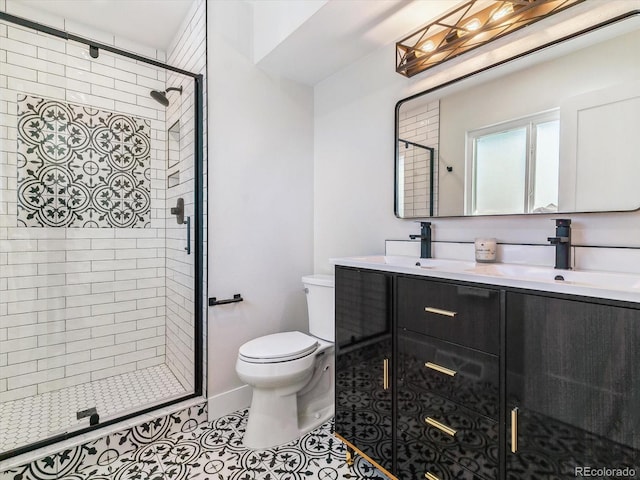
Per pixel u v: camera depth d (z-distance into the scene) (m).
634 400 0.73
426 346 1.16
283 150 2.23
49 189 2.03
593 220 1.15
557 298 0.85
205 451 1.60
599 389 0.78
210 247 1.90
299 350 1.70
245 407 2.03
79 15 2.10
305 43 1.84
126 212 2.35
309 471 1.47
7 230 1.90
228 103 1.96
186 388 2.06
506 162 1.38
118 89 2.31
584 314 0.80
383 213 1.91
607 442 0.77
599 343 0.78
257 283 2.10
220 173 1.93
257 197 2.10
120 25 2.22
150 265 2.46
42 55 2.01
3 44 1.89
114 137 2.29
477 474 1.01
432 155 1.65
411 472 1.21
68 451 1.45
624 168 1.08
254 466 1.50
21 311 1.92
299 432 1.74
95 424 1.60
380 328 1.33
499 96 1.40
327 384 1.98
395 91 1.83
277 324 2.21
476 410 1.02
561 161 1.22
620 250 1.08
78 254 2.15
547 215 1.26
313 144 2.40
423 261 1.61
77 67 2.14
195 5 1.97
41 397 1.95
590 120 1.15
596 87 1.14
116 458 1.55
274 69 2.14
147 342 2.45
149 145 2.45
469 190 1.50
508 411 0.94
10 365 1.88
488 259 1.35
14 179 1.92
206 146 1.88
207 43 1.88
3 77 1.90
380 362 1.33
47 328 2.00
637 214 1.06
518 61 1.34
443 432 1.11
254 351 1.67
